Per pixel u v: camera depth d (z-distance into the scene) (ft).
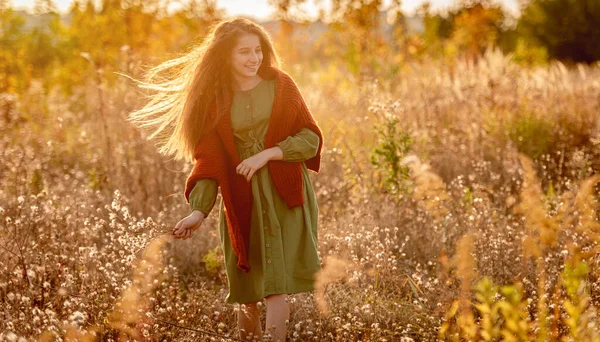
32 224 14.28
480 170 19.76
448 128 24.90
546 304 11.36
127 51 27.35
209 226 17.08
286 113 11.26
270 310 11.16
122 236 11.60
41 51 42.11
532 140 22.84
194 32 40.47
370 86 23.72
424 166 13.43
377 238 13.89
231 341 11.39
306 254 11.39
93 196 18.67
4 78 36.83
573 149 22.11
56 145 24.30
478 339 9.73
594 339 7.85
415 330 12.05
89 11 41.52
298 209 11.39
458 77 29.25
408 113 25.21
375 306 12.22
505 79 27.04
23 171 19.95
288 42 47.21
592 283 11.01
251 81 11.46
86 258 13.01
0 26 41.98
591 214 11.77
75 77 39.19
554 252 12.95
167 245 16.39
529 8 81.92
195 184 11.29
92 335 10.30
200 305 12.70
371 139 21.67
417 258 15.66
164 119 12.39
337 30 43.47
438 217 14.17
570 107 25.22
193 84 11.44
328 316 12.11
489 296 8.23
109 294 12.11
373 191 18.70
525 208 10.53
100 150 22.84
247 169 10.78
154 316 11.46
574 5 79.97
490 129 23.43
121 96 24.14
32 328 10.62
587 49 79.41
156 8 41.50
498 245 13.43
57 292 11.75
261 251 11.13
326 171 20.58
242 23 11.35
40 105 30.99
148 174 20.08
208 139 11.39
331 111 26.23
